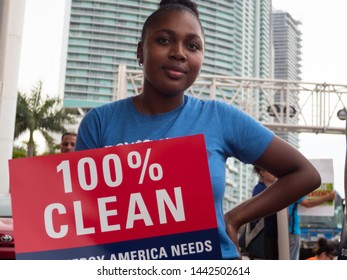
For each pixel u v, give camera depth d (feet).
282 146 6.17
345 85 53.83
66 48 229.45
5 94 49.39
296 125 53.52
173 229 5.46
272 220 15.12
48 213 5.54
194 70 6.18
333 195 16.98
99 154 5.61
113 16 229.04
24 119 112.47
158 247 5.44
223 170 6.02
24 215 5.54
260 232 15.24
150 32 6.23
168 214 5.49
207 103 6.31
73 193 5.57
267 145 6.11
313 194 17.03
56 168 5.60
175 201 5.51
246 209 6.01
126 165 5.58
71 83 228.84
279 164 6.14
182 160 5.57
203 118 6.17
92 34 229.66
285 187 6.06
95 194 5.55
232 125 6.14
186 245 5.44
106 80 229.25
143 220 5.49
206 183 5.52
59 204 5.55
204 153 5.57
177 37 6.10
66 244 5.48
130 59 228.22
